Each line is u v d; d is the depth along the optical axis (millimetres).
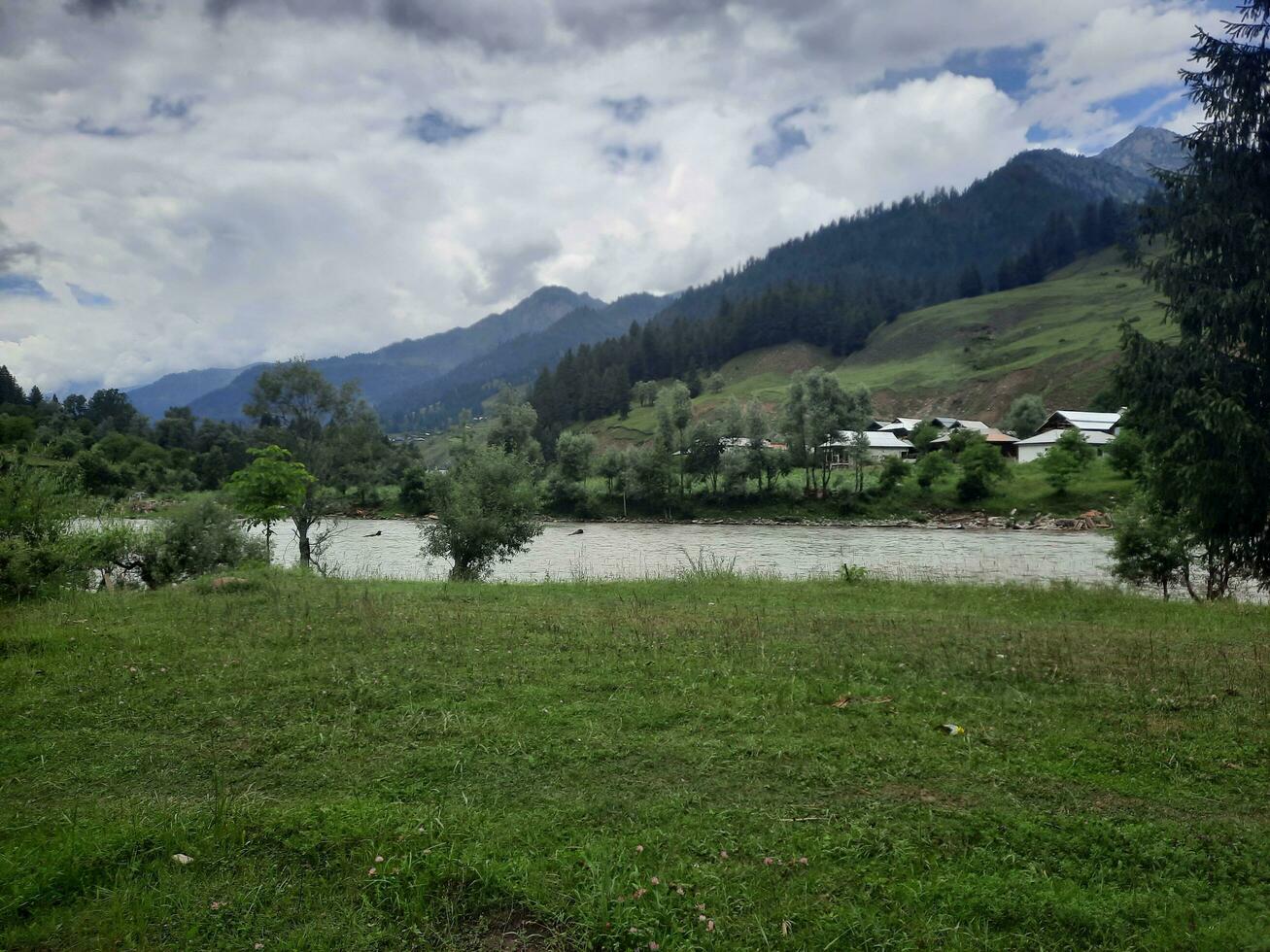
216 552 20062
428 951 3750
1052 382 139250
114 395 163750
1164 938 3785
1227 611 12883
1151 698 7066
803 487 79125
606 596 13883
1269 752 5836
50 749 5887
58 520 16594
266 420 44031
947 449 87750
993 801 5039
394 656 8375
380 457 81375
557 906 3992
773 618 10859
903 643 9148
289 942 3771
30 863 4297
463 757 5664
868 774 5434
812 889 4133
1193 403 15422
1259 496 15398
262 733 6152
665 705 6746
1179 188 16531
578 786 5238
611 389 181625
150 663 8117
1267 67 15195
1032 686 7547
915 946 3754
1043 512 65375
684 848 4496
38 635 9250
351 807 4875
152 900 4059
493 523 24250
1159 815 4895
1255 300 14984
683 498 77938
